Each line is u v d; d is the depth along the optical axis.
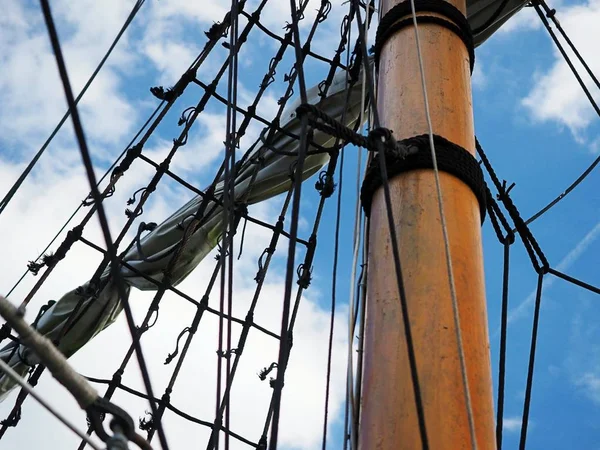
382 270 4.50
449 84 5.34
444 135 5.05
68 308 9.33
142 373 3.51
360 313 4.80
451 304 4.30
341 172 5.42
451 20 5.73
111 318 9.26
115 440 2.88
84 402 3.01
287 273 3.91
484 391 4.12
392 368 4.11
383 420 3.97
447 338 4.18
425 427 3.59
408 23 5.66
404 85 5.30
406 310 3.74
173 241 9.41
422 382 4.03
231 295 4.64
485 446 3.96
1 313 2.88
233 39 5.45
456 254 4.50
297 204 3.96
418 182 4.72
